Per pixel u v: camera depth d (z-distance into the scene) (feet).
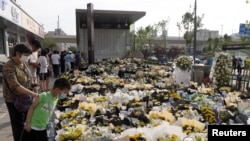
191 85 24.50
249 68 31.30
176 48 112.98
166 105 16.47
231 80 30.50
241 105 15.79
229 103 17.38
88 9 39.60
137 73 32.53
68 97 18.39
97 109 15.24
